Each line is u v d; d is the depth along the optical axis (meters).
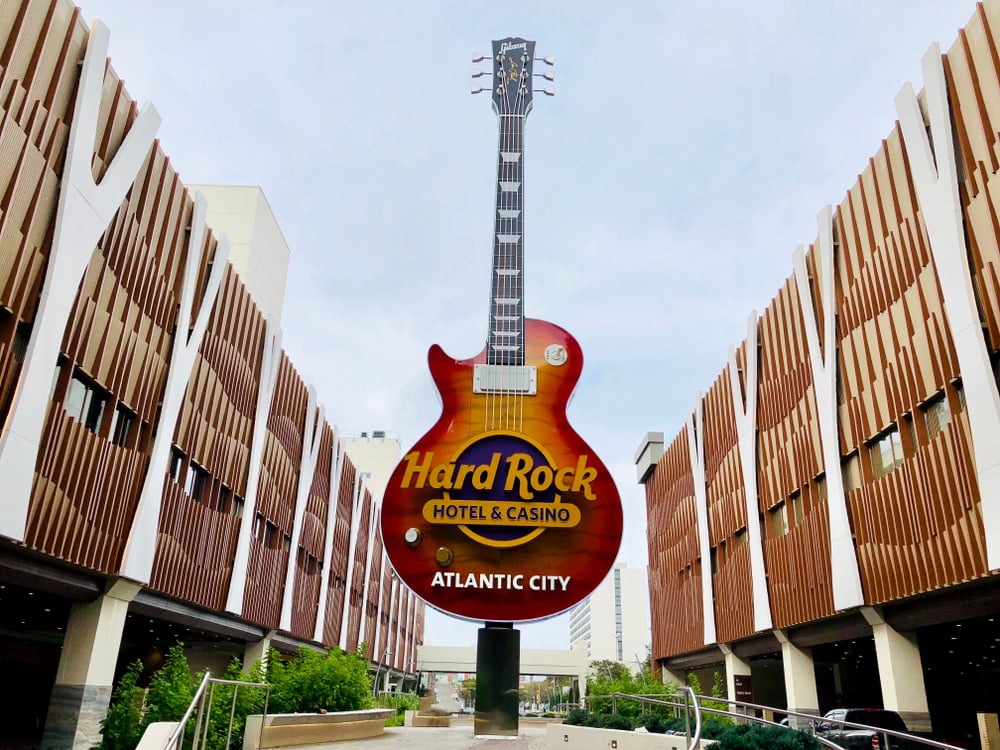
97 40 18.58
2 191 15.82
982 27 19.52
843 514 26.73
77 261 18.06
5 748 23.97
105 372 20.50
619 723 19.67
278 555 37.66
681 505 51.00
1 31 15.95
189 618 28.31
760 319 36.50
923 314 22.03
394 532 20.75
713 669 51.78
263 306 43.47
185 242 25.02
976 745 29.55
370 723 25.31
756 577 35.53
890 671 24.86
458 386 22.00
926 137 21.50
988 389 18.69
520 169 25.83
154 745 9.67
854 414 26.34
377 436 98.88
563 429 21.58
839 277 27.61
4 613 26.55
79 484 19.33
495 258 23.84
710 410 44.41
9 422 15.93
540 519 20.78
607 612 163.88
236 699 17.73
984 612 21.08
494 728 20.11
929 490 21.83
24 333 16.94
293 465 39.69
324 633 46.50
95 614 21.69
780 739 11.09
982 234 19.33
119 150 19.80
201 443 27.47
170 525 25.03
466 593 20.36
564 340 22.47
